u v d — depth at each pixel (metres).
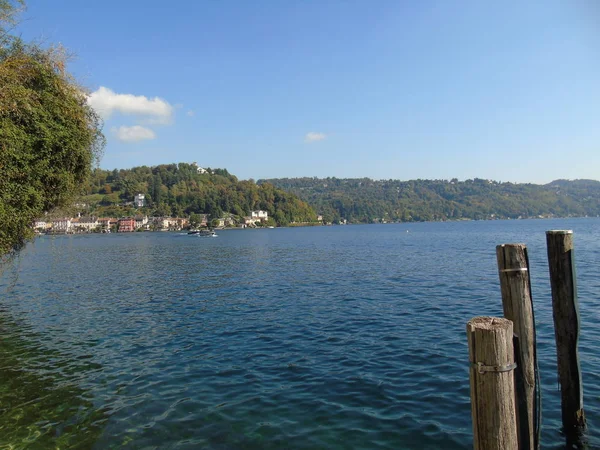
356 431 7.36
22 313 18.97
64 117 11.39
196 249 68.00
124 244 90.25
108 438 7.36
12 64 10.52
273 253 54.41
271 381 9.84
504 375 3.82
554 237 6.70
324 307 18.28
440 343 12.30
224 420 7.92
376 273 29.70
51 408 8.66
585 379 9.16
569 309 6.66
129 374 10.62
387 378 9.73
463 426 7.41
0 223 10.13
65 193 12.27
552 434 6.93
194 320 16.73
